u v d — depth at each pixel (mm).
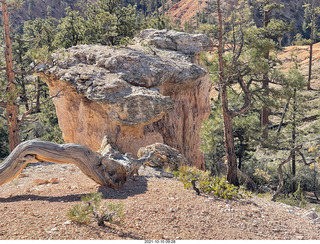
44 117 33250
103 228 7199
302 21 133125
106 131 17750
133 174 11500
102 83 16734
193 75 19812
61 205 8344
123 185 10508
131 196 9367
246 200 10805
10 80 19344
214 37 20422
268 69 19922
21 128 33781
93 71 17734
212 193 10539
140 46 21906
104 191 9750
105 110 16609
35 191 9820
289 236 8109
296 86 20453
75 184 10570
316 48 67562
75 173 12094
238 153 28219
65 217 7535
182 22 134500
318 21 120312
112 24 32281
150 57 19625
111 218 7441
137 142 17453
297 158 29359
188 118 20781
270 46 19750
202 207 9000
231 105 23406
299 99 28047
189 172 10641
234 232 7828
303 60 61125
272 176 28047
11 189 10164
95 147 18250
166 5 160375
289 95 20500
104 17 31219
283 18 130500
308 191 27562
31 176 11703
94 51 19375
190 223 7949
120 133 17328
